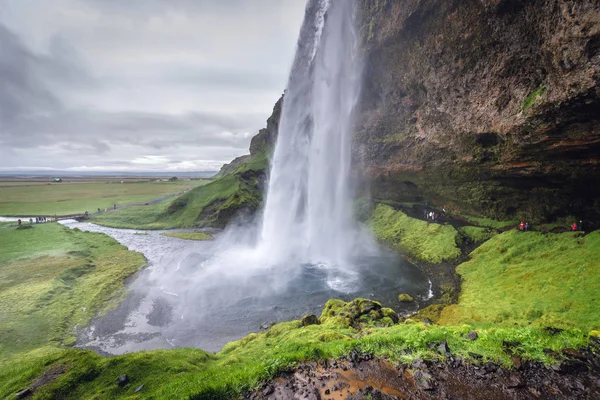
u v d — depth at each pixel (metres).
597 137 21.81
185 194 77.25
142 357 12.95
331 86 57.34
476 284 25.53
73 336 21.83
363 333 15.70
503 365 9.26
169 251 45.28
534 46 24.23
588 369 8.80
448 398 8.09
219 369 12.27
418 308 24.28
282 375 9.58
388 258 37.59
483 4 27.45
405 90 44.53
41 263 35.38
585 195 26.70
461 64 32.78
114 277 32.84
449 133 36.75
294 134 66.00
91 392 10.79
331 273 33.88
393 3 40.59
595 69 19.14
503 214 34.69
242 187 71.00
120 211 75.94
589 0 18.94
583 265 20.52
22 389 10.95
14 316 23.16
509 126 27.52
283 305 26.39
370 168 54.69
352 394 8.42
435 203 46.12
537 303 18.52
